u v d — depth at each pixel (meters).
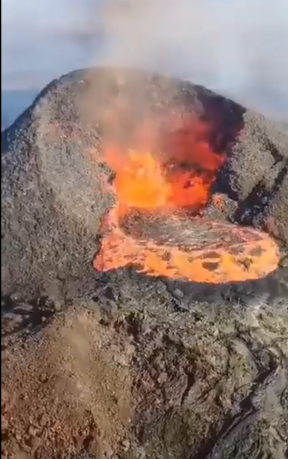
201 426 46.94
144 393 47.72
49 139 53.78
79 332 48.34
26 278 50.75
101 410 47.16
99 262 50.97
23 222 51.47
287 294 50.91
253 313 49.66
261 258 51.72
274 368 48.72
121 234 52.59
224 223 55.12
